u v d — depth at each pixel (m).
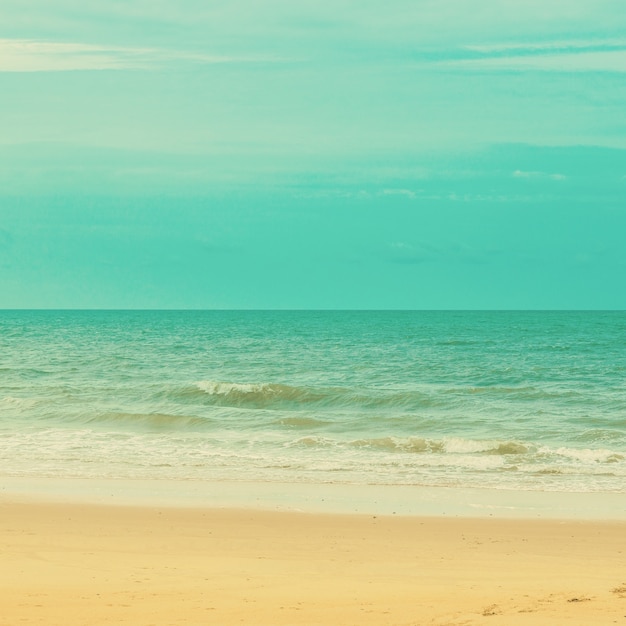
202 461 22.88
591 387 45.66
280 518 15.96
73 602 9.26
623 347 83.88
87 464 22.20
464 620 8.45
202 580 10.69
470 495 18.67
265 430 30.14
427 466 22.52
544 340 98.69
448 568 12.01
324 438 27.12
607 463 23.17
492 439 27.94
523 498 18.38
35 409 34.75
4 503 17.02
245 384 40.75
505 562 12.55
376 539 14.27
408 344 89.94
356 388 44.56
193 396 41.00
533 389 42.72
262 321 189.00
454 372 54.41
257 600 9.46
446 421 31.78
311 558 12.67
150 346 85.75
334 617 8.61
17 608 8.93
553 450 24.64
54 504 16.98
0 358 66.44
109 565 11.71
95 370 55.88
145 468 21.70
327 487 19.44
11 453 23.92
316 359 66.62
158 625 8.26
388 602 9.36
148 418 31.88
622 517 16.39
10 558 12.13
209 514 16.23
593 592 9.96
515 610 8.91
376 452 25.03
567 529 15.24
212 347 83.94
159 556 12.60
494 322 176.88
